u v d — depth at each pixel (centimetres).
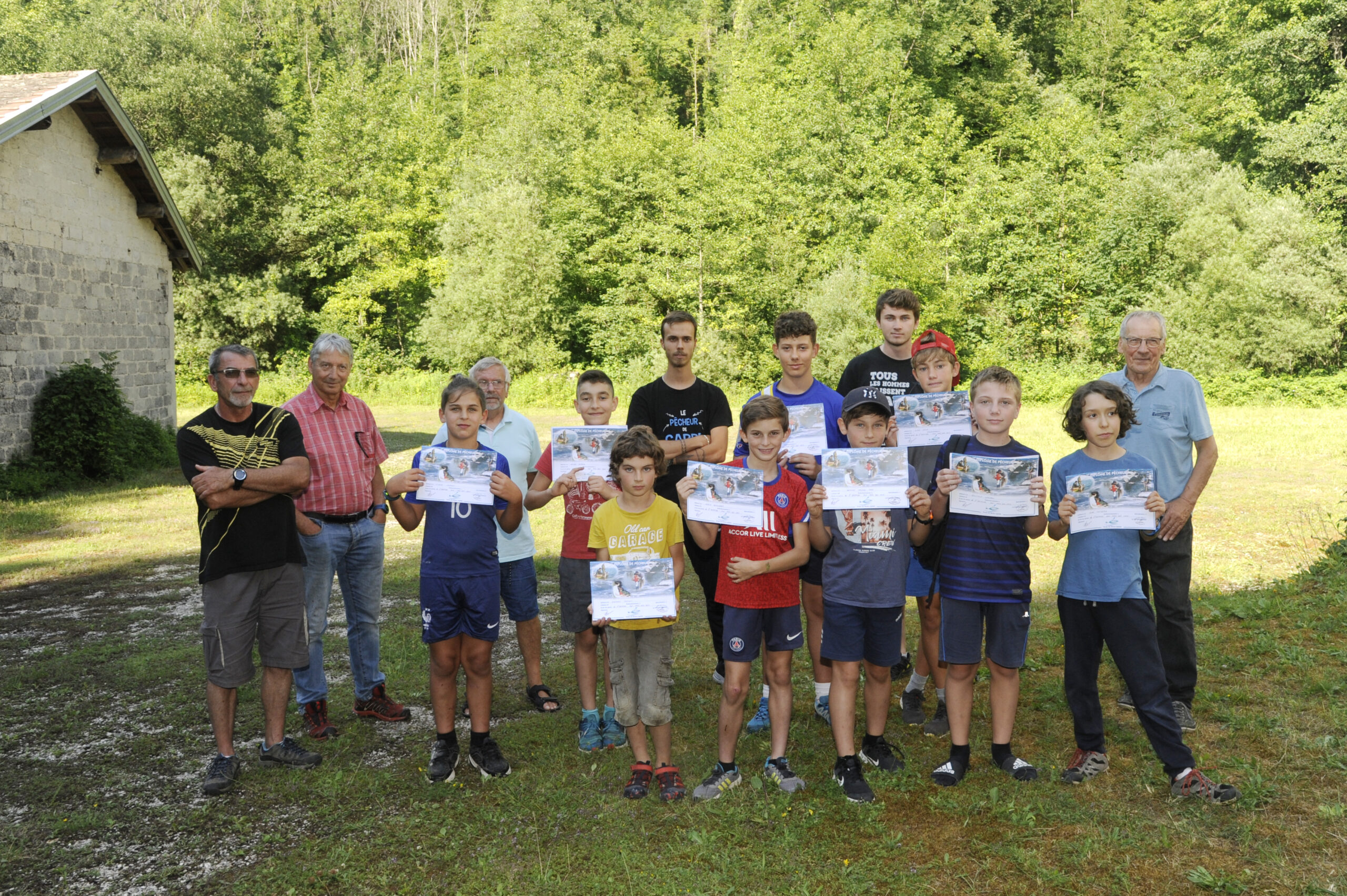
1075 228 3241
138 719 496
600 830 359
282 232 3688
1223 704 455
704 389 504
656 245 3481
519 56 5153
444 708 409
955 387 477
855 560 386
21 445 1411
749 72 4094
